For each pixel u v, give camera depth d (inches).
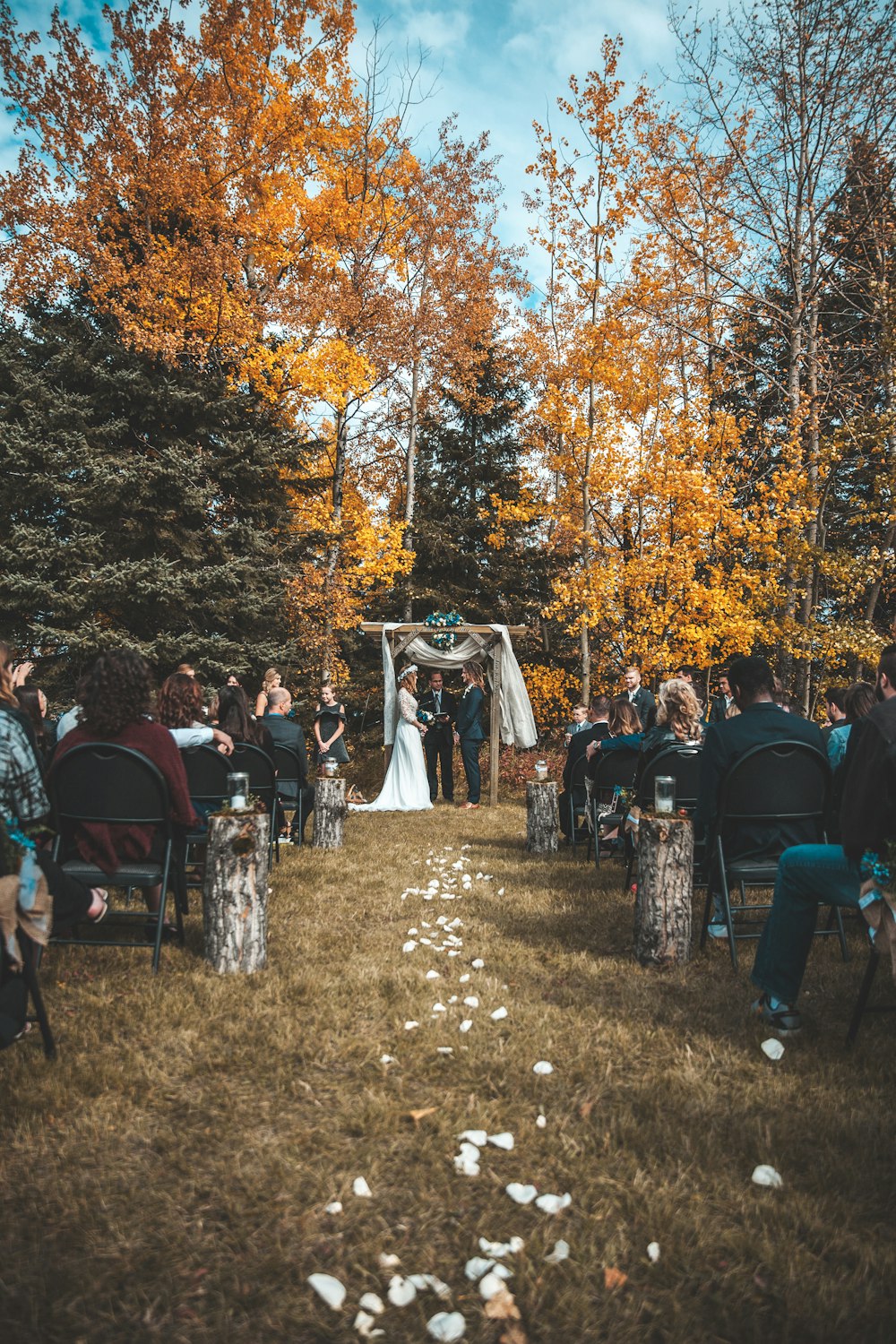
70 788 143.3
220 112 542.0
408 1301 68.4
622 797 242.2
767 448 529.0
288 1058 113.6
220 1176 85.7
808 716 501.0
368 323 586.6
